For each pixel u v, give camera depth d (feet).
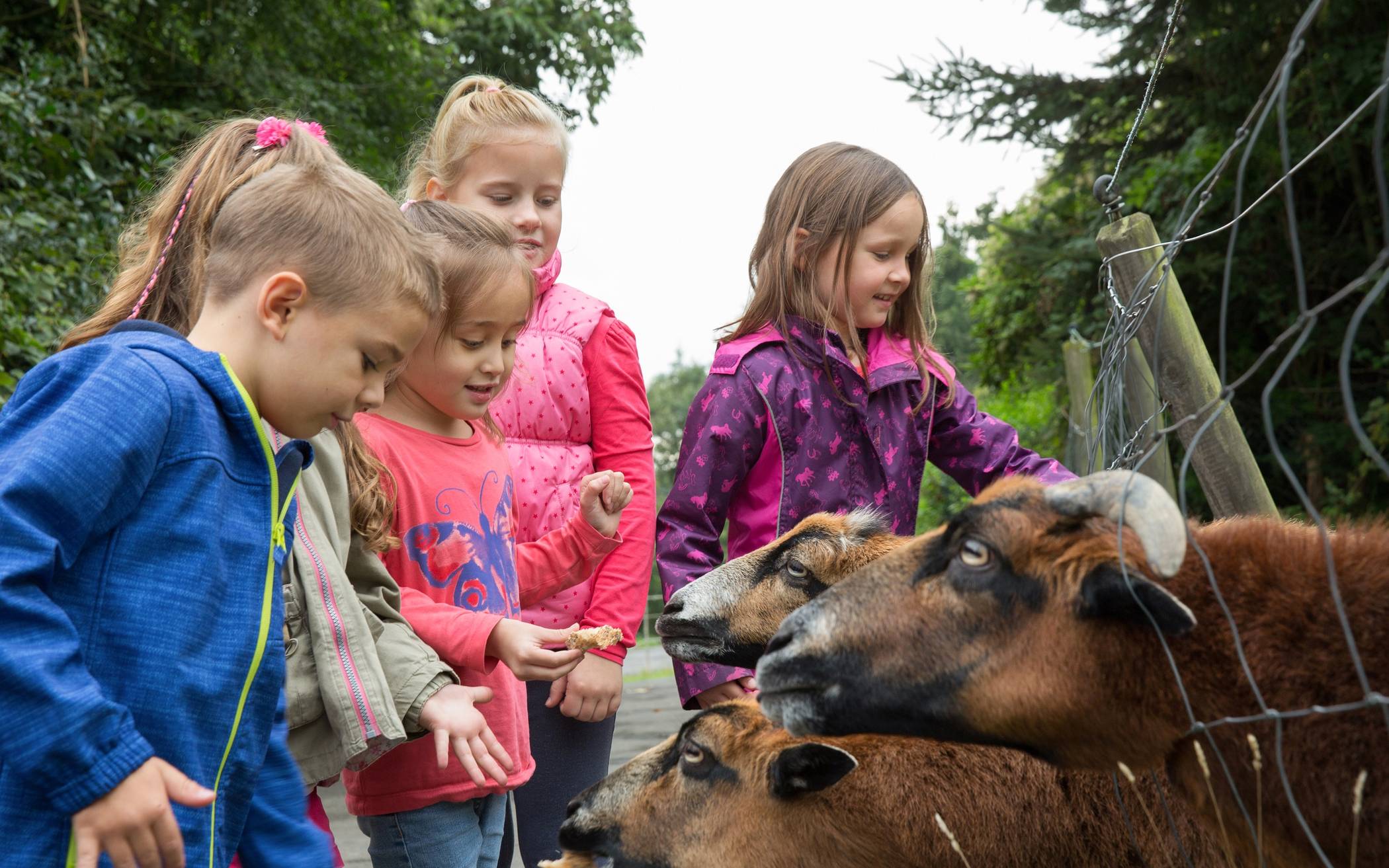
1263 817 7.86
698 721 11.09
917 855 10.23
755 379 12.67
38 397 7.22
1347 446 38.50
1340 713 7.48
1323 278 40.52
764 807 10.61
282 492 8.22
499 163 13.03
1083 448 23.86
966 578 8.32
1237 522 8.75
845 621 8.57
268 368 7.93
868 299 12.99
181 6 43.93
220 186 8.93
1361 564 7.82
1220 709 7.84
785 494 12.69
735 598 11.52
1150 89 10.87
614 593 12.62
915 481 13.29
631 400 13.37
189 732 7.16
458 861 10.57
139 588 7.12
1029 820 10.05
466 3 61.16
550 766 12.42
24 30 37.86
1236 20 39.29
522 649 10.22
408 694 9.66
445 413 11.13
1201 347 13.33
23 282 27.37
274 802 8.29
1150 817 9.64
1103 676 8.01
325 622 9.28
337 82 51.49
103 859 7.04
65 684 6.46
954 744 10.37
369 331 8.04
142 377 7.26
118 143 37.96
